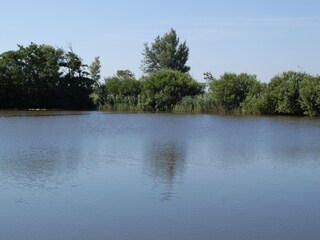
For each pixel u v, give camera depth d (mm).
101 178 19531
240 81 75875
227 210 14680
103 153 27047
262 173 21109
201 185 18375
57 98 90562
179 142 33344
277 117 65750
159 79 86312
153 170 21547
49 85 87375
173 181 19109
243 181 19266
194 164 23406
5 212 14266
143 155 26391
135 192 17000
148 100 85625
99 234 12312
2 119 56781
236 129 45125
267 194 16922
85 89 93062
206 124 51438
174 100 85750
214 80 78688
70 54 92750
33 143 31734
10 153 26656
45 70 86812
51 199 15859
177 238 12039
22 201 15578
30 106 87875
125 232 12477
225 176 20312
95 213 14219
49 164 22875
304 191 17453
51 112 77688
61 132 40250
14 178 19344
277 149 29531
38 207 14844
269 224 13227
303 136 38250
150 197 16281
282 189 17797
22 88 84562
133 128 45469
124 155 26297
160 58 128875
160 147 30234
